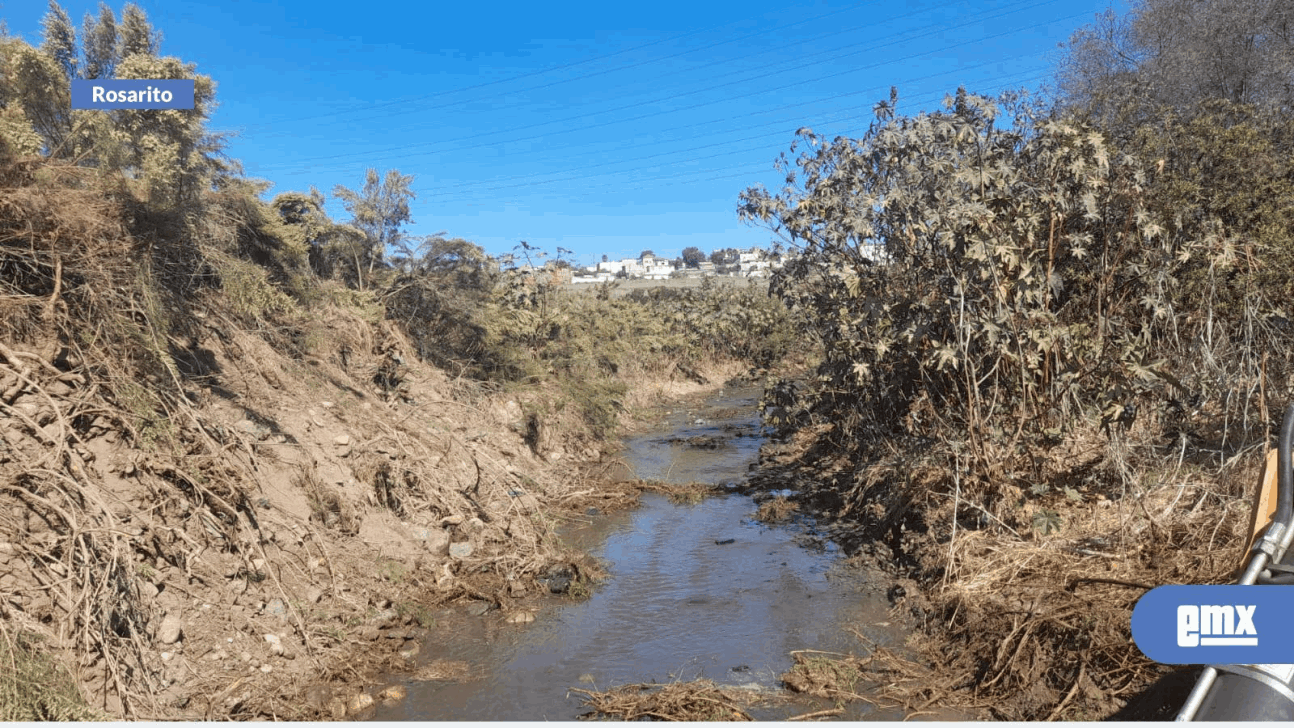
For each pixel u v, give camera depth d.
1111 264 7.84
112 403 5.95
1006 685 4.84
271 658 5.23
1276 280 7.90
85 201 6.38
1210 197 8.81
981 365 7.58
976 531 6.75
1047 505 6.87
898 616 6.30
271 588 5.80
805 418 13.32
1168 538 5.80
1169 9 16.31
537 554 7.79
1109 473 7.12
